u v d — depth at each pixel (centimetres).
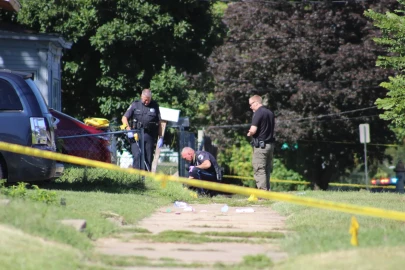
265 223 3956
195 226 3803
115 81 11044
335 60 13400
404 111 5606
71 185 5494
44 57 8444
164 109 8988
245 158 15038
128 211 4056
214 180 6375
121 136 9331
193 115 12500
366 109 13612
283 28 13988
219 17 12275
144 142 6288
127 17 10812
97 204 4103
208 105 14900
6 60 8400
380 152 14338
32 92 4816
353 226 2923
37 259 2595
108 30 10675
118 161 8575
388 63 5659
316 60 13712
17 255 2603
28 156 4697
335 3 13812
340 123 13500
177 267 2736
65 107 11419
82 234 3122
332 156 14138
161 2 11169
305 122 13512
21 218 3084
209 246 3183
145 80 11244
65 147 6906
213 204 5259
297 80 13600
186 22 11244
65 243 2955
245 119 14638
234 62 14162
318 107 13500
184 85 11338
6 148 3441
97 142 7019
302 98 13375
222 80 14238
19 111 4738
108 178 5803
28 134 4706
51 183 5491
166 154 10769
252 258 2844
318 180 14562
